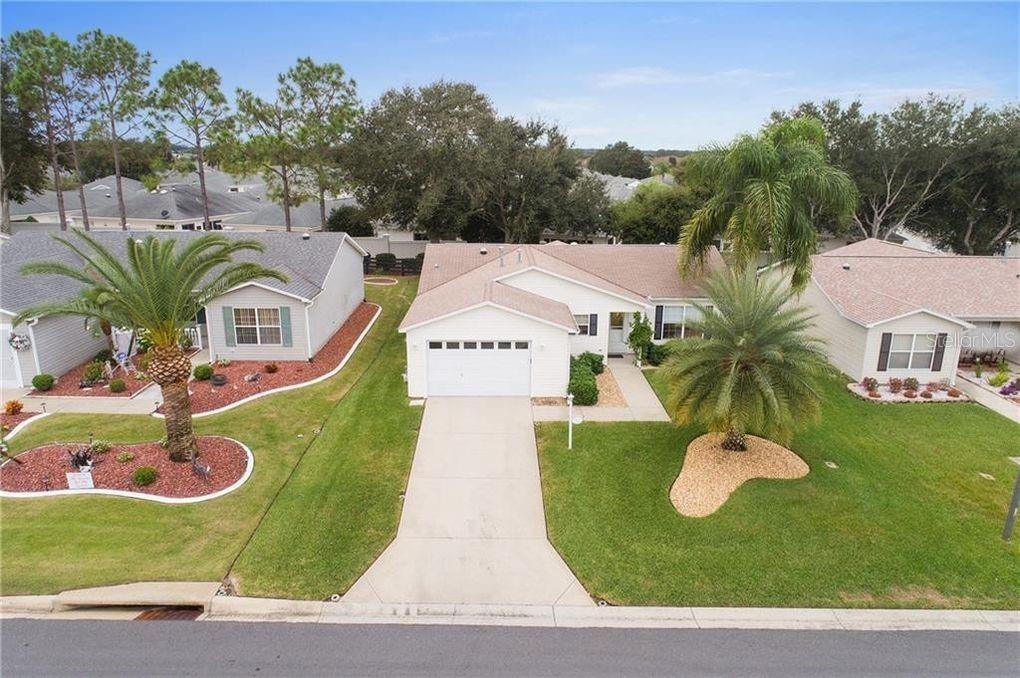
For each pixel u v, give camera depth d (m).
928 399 20.78
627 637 10.21
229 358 22.59
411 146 40.12
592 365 22.69
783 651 9.95
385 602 10.91
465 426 17.97
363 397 20.16
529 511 13.76
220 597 10.82
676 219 41.88
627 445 16.86
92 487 13.80
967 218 45.22
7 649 9.62
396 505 13.88
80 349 21.64
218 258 14.70
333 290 26.30
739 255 22.95
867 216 47.66
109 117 39.66
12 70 39.34
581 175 44.19
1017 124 40.66
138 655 9.58
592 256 27.22
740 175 23.33
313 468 15.46
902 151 42.66
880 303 22.48
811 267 23.42
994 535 13.22
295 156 40.06
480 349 19.92
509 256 26.52
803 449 16.92
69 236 25.05
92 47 37.66
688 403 15.38
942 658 9.86
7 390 19.48
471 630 10.32
